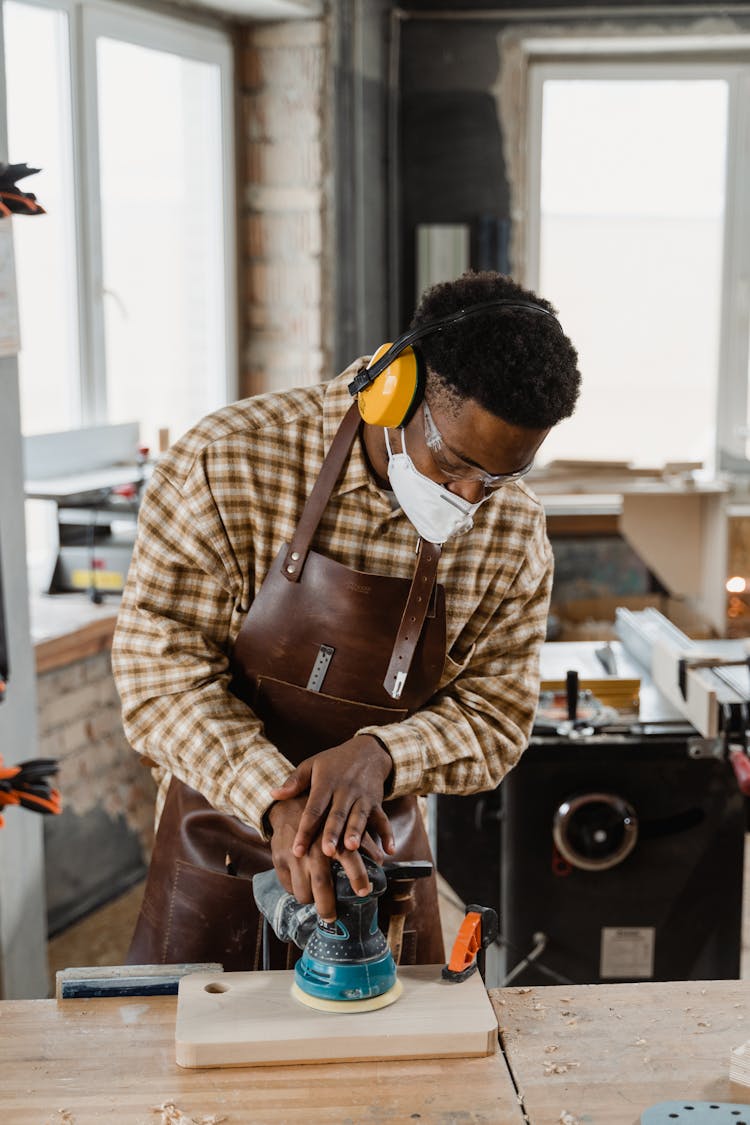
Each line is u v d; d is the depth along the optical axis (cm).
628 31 450
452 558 167
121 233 388
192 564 163
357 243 441
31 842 276
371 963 141
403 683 164
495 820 263
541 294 491
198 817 171
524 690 175
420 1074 133
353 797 143
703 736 250
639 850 258
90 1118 124
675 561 474
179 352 422
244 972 150
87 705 342
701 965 264
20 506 260
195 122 415
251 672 167
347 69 424
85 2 351
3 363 252
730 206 481
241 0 387
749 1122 122
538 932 261
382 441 158
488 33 454
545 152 481
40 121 348
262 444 163
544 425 135
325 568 161
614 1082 131
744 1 446
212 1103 126
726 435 496
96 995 148
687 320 500
